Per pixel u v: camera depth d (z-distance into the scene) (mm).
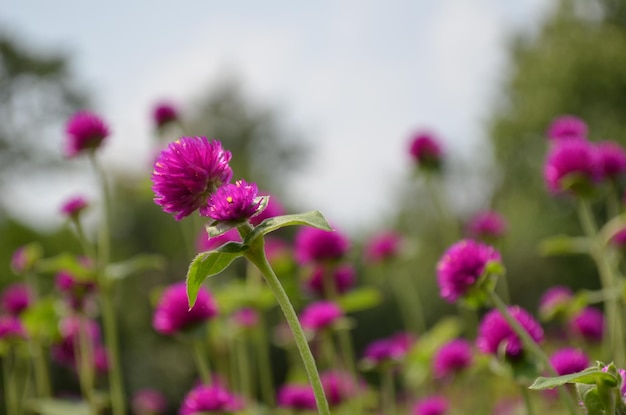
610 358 632
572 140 610
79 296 655
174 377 1943
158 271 2311
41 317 657
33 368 840
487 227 773
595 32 3697
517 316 484
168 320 579
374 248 832
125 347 1940
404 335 836
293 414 690
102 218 641
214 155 388
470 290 466
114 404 625
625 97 3365
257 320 734
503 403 775
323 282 747
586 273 2396
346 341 701
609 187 660
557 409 688
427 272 2361
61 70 4445
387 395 724
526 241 2865
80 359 706
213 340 709
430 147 771
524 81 3746
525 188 3438
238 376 848
